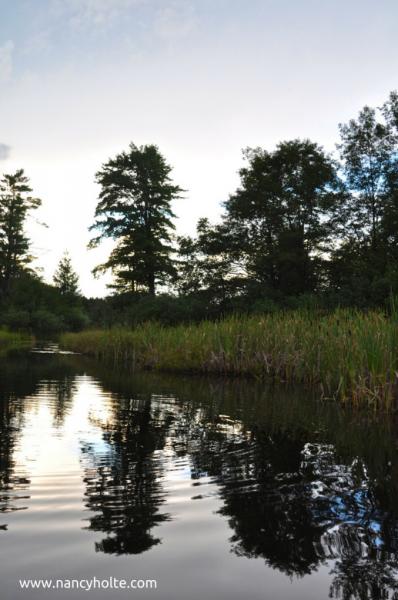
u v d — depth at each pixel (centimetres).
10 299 5338
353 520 274
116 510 284
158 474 360
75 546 235
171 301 3195
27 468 369
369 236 3400
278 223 3538
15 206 6538
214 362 1398
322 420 646
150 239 4469
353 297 2420
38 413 635
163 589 195
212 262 3700
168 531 254
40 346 2922
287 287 3469
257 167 3619
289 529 260
